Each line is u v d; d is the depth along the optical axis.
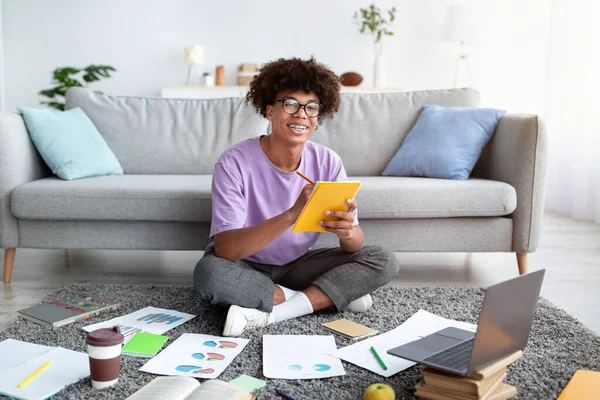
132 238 2.75
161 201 2.67
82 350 1.90
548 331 2.12
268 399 1.60
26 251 3.41
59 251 3.43
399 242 2.77
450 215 2.72
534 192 2.78
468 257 3.36
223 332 2.02
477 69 5.61
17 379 1.67
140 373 1.74
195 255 3.40
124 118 3.29
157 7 5.73
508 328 1.56
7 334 2.02
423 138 3.15
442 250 2.79
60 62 5.75
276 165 2.24
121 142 3.25
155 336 1.99
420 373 1.77
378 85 5.56
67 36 5.72
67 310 2.22
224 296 2.08
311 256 2.39
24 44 5.71
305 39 5.79
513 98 5.58
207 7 5.74
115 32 5.74
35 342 1.96
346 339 2.03
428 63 5.76
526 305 1.61
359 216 2.70
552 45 5.03
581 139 4.59
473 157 3.03
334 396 1.63
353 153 3.30
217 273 2.07
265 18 5.77
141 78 5.80
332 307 2.32
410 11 5.72
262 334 2.06
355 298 2.26
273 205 2.26
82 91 3.34
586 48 4.60
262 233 2.04
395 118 3.35
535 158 2.78
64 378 1.69
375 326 2.15
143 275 2.94
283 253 2.34
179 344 1.94
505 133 2.93
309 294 2.23
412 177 3.11
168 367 1.77
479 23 5.21
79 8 5.69
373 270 2.26
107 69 5.30
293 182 2.26
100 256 3.33
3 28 5.68
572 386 1.61
